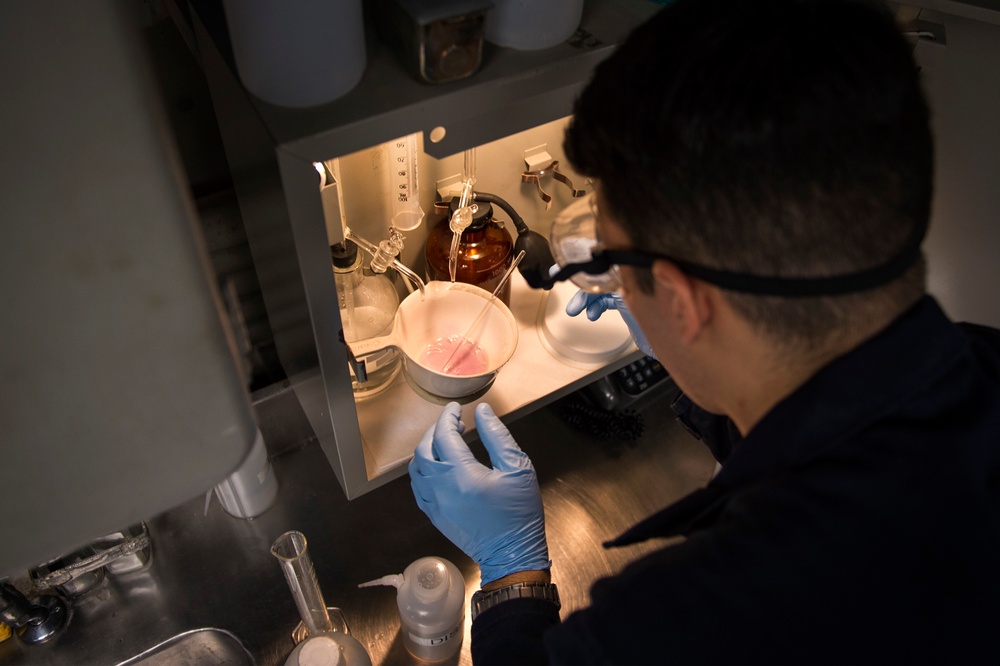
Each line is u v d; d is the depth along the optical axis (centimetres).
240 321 110
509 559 87
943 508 49
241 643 98
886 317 52
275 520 110
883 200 45
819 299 49
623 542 65
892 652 47
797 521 49
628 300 62
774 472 55
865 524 49
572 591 107
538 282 67
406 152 89
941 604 48
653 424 125
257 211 76
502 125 63
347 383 79
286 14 49
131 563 101
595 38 64
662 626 49
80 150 38
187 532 107
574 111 56
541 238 112
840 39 43
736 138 43
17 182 37
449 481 89
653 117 46
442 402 103
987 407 53
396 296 101
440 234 102
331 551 108
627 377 121
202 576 103
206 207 96
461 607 94
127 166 39
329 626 97
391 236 94
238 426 59
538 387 104
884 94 42
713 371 59
